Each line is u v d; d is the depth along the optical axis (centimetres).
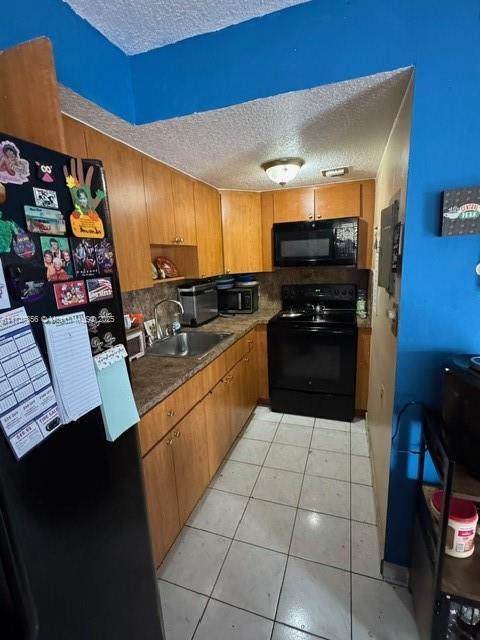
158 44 132
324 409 279
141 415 128
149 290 235
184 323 266
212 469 201
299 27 117
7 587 67
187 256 245
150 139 159
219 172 222
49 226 75
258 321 286
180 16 117
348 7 111
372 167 222
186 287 263
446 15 102
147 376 162
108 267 93
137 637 103
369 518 175
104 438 91
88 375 85
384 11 108
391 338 146
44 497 73
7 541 65
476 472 94
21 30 95
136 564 104
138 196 171
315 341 268
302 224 270
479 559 106
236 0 111
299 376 280
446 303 117
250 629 125
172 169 204
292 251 278
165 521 148
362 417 280
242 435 259
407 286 119
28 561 68
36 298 72
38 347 72
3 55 87
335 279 317
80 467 83
